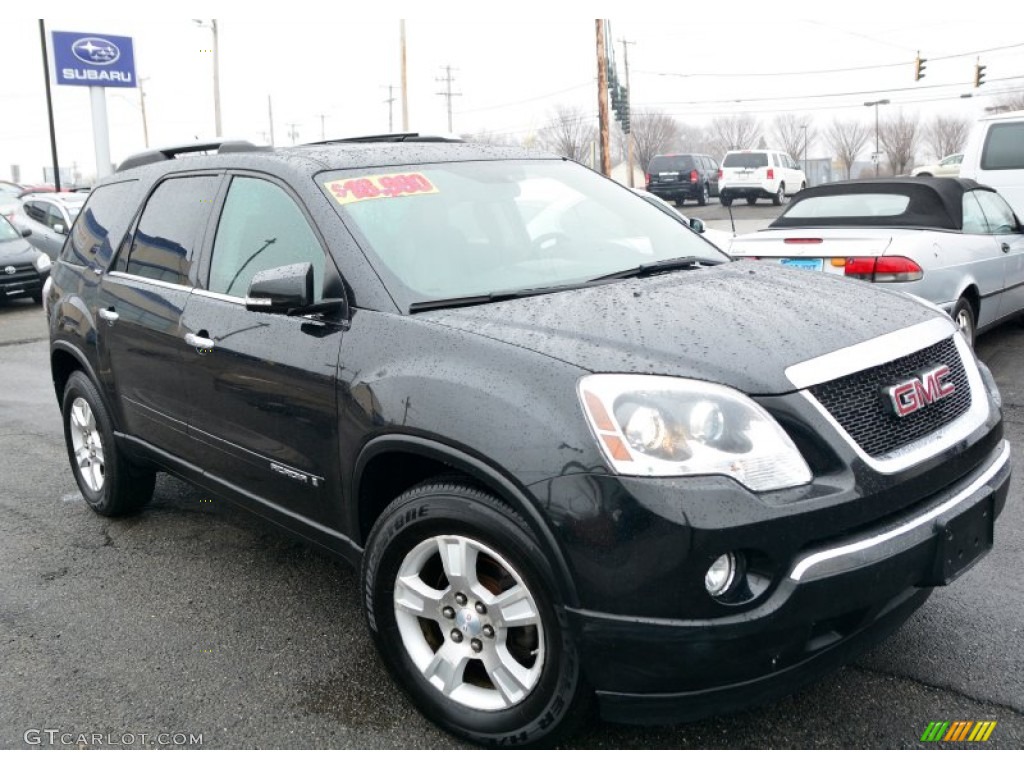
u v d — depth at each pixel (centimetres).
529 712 252
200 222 376
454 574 261
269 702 298
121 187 451
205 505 493
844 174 8456
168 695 304
